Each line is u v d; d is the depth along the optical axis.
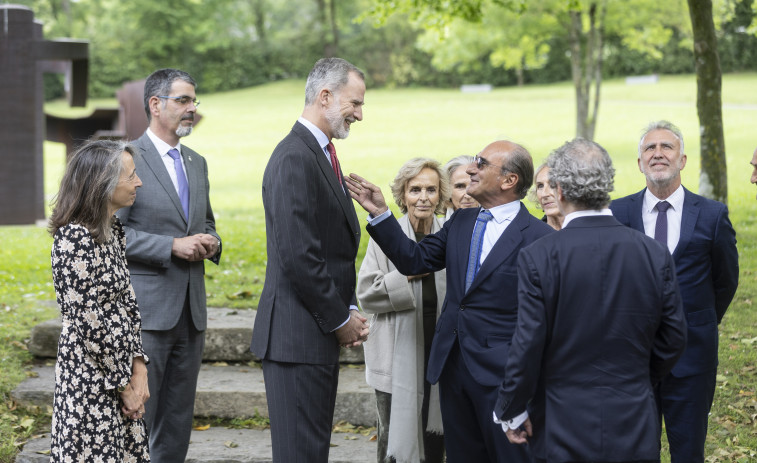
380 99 33.22
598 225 2.78
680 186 3.59
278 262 3.22
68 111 33.28
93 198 2.98
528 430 2.90
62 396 3.03
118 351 3.03
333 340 3.26
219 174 16.39
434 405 3.82
